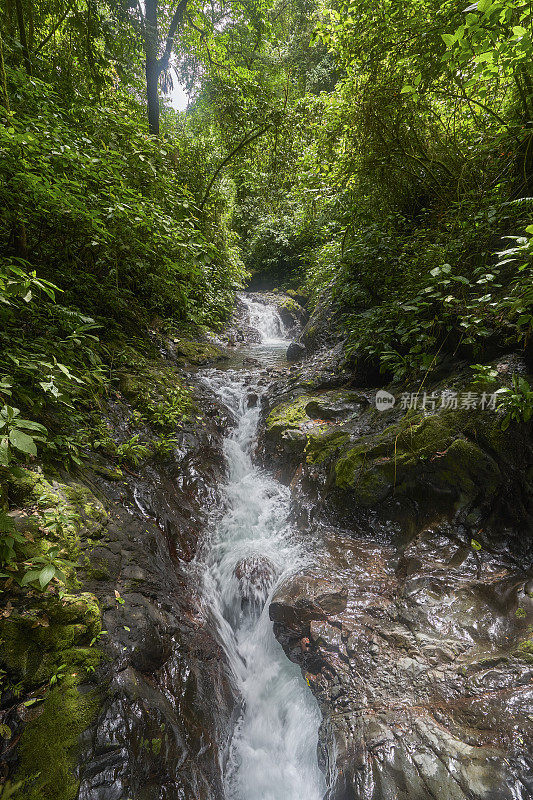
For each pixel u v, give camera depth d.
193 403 4.51
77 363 3.46
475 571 2.38
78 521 2.25
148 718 1.85
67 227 3.77
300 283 12.12
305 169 5.38
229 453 4.20
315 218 5.77
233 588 2.99
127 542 2.53
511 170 3.49
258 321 9.46
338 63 4.29
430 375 3.46
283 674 2.56
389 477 3.00
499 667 1.85
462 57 2.24
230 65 9.02
